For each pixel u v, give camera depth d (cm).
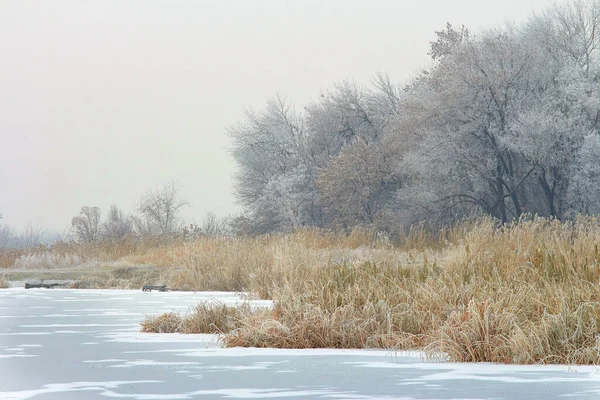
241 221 9088
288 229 8388
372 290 2214
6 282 4997
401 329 1980
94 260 5944
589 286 2061
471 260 2562
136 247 6144
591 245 2477
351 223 7531
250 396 1252
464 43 7075
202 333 2259
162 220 10738
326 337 1964
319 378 1438
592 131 6394
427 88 7469
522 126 6262
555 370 1533
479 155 6694
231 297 3572
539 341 1669
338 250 4488
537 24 7406
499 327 1731
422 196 6644
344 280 2442
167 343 2011
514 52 6794
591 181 6159
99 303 3391
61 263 5812
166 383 1386
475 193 6712
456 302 2042
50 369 1559
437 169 6631
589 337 1686
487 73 6669
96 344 1986
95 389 1321
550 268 2280
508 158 6838
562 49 7219
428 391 1294
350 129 9075
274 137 9256
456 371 1522
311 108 9181
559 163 6412
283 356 1759
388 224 6900
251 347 1945
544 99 6644
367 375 1470
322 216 8775
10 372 1521
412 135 7125
